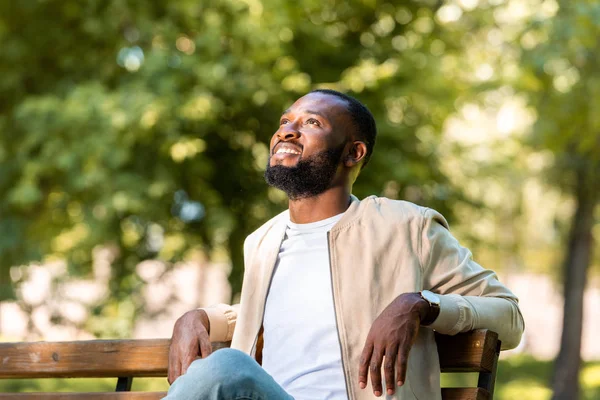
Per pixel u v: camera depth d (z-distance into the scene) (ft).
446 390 8.56
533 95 35.65
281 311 9.04
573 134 36.94
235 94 31.14
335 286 8.84
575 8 32.45
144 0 32.19
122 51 32.50
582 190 41.73
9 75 33.96
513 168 37.99
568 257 43.06
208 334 9.28
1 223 34.71
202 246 36.11
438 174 35.63
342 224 9.05
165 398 7.39
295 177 9.32
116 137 30.01
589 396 45.68
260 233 9.62
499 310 8.64
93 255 35.37
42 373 9.89
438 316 8.21
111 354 9.64
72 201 34.53
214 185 35.12
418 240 8.89
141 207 30.60
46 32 34.04
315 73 33.22
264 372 7.52
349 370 8.56
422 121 34.09
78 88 30.83
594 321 87.35
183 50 32.09
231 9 30.83
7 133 34.04
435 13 35.01
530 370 54.85
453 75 33.24
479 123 38.22
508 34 34.45
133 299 35.12
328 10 34.32
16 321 58.18
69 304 38.32
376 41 34.53
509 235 48.39
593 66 34.30
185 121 30.71
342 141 9.46
